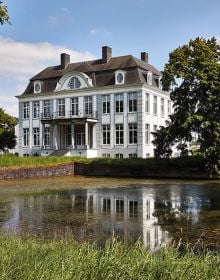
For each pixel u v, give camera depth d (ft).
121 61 171.42
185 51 119.03
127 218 48.93
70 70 181.06
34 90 189.67
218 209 55.77
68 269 16.06
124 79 163.63
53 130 179.01
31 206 60.49
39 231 39.96
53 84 185.88
